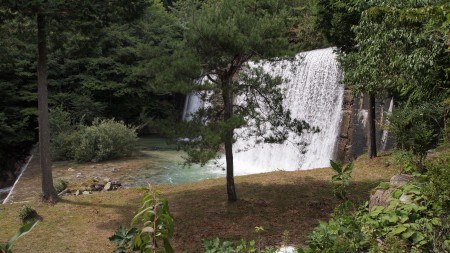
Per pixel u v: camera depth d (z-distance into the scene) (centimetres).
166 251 279
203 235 1010
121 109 3281
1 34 1405
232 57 1152
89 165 2214
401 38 850
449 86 884
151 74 1161
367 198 1170
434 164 523
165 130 1138
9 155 2680
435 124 1114
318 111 1983
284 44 1130
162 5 4462
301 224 1048
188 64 1061
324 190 1325
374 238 434
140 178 1952
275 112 1221
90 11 1233
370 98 1534
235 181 1527
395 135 1097
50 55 2923
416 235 407
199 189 1459
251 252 423
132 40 3372
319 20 1487
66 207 1313
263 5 1261
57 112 2506
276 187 1395
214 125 1098
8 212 1300
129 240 322
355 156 1761
